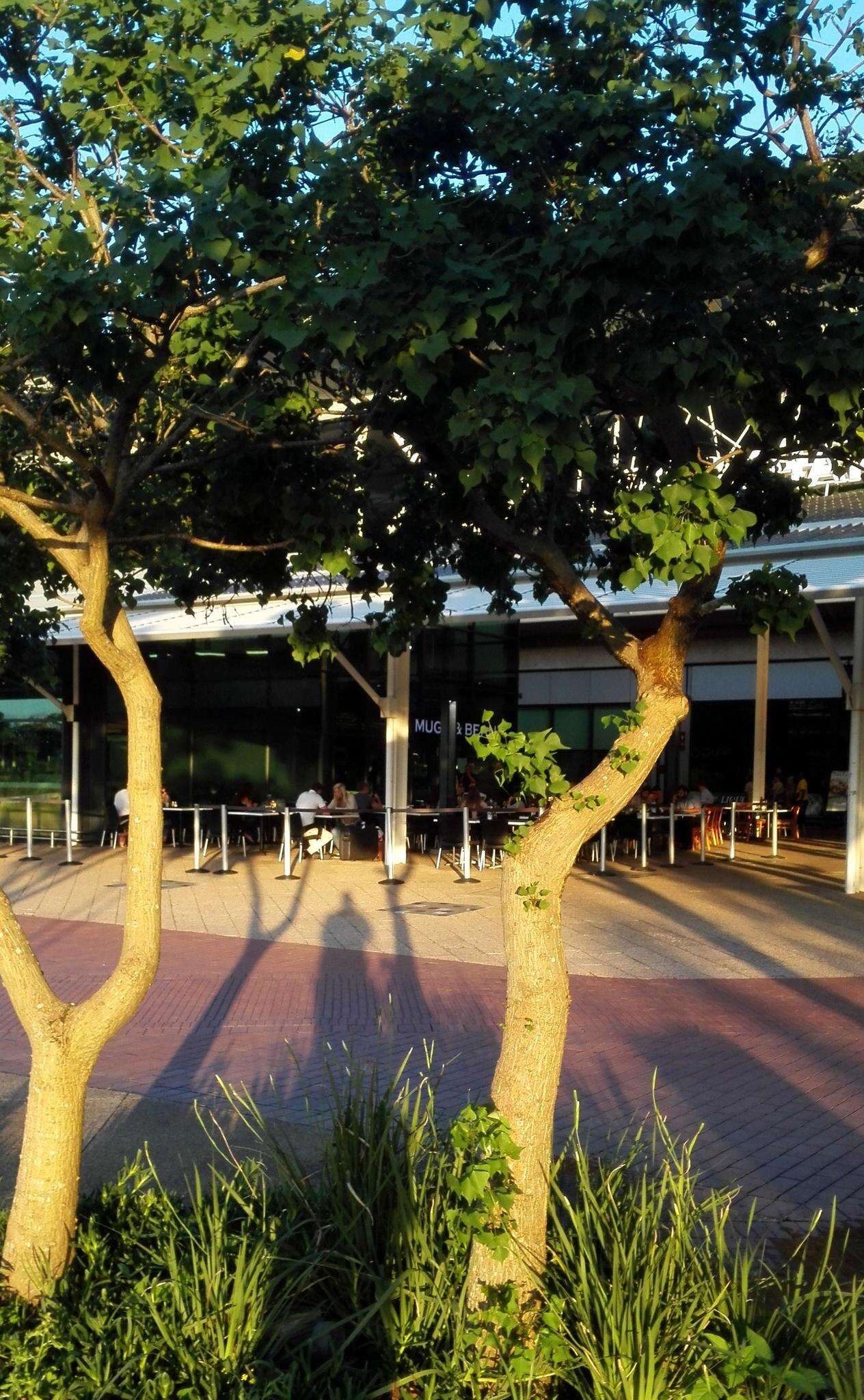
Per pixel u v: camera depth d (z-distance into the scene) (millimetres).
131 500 7223
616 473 7246
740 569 16719
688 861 21672
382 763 22297
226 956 12914
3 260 5238
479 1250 3965
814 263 5977
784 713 29344
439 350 5059
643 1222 4086
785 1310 3914
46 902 16938
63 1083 4391
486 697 22766
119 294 4992
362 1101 4969
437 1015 10203
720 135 6164
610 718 4266
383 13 6340
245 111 5812
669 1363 3668
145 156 6141
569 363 5410
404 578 7191
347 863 21188
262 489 6672
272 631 19484
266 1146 6055
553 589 5805
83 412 7336
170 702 25203
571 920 15086
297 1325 4094
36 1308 4285
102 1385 3832
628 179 5844
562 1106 7621
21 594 7836
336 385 7418
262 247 5262
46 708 26094
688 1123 7324
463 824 19594
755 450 6492
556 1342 3762
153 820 4523
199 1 5859
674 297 5223
